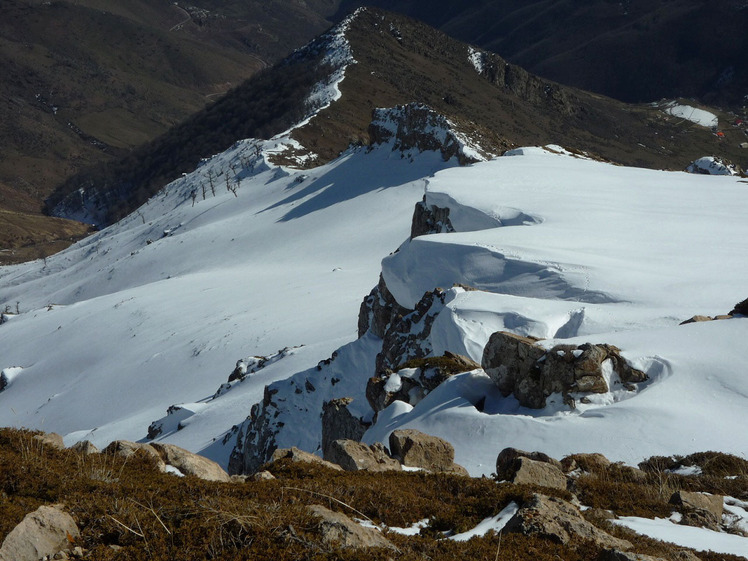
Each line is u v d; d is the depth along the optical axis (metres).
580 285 33.25
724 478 13.84
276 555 7.06
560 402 20.08
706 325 21.89
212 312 108.19
